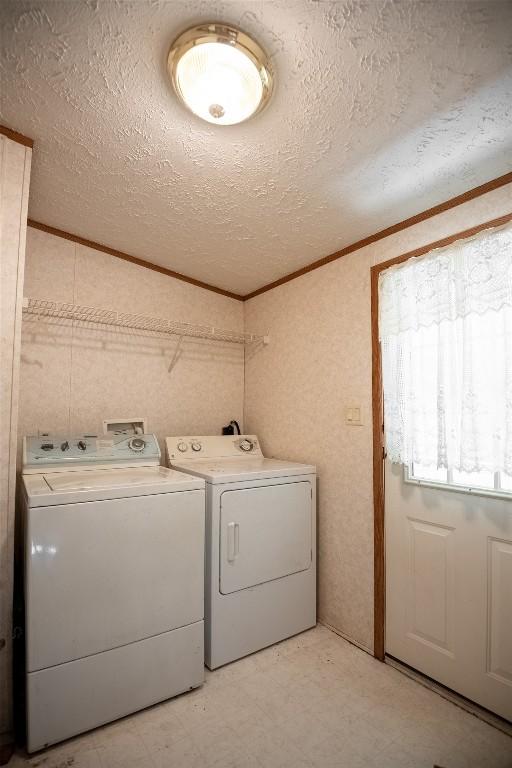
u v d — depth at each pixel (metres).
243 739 1.40
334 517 2.15
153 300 2.51
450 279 1.61
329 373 2.24
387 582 1.87
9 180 1.41
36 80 1.16
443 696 1.61
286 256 2.32
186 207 1.83
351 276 2.14
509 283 1.42
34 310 2.07
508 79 1.10
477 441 1.48
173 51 1.03
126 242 2.23
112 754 1.34
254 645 1.90
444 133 1.31
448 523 1.65
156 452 2.17
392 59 1.05
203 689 1.66
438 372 1.61
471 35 0.98
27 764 1.29
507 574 1.46
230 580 1.82
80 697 1.39
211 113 1.19
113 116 1.29
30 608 1.32
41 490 1.42
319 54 1.04
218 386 2.82
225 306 2.89
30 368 2.07
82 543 1.42
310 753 1.35
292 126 1.29
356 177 1.56
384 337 1.88
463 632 1.57
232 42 1.00
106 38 1.03
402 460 1.75
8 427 1.42
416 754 1.34
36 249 2.09
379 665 1.82
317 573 2.23
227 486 1.84
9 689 1.38
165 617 1.59
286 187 1.64
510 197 1.49
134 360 2.44
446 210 1.71
